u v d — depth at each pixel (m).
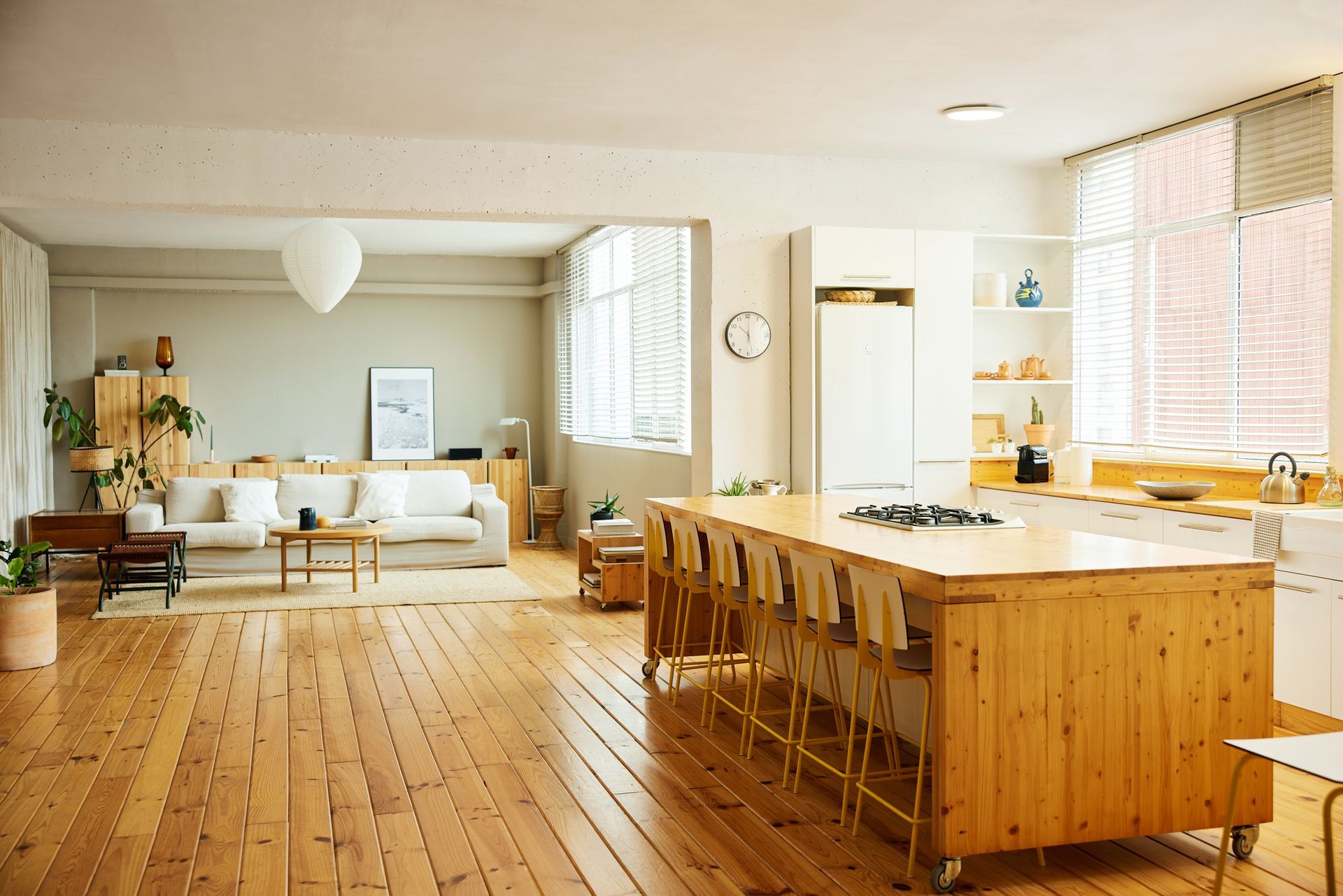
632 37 4.27
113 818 3.42
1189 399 5.89
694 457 6.65
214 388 10.98
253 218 8.91
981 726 2.87
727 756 4.04
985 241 6.79
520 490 11.14
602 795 3.62
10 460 8.70
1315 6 4.01
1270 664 3.12
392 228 9.60
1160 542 5.11
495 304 11.75
